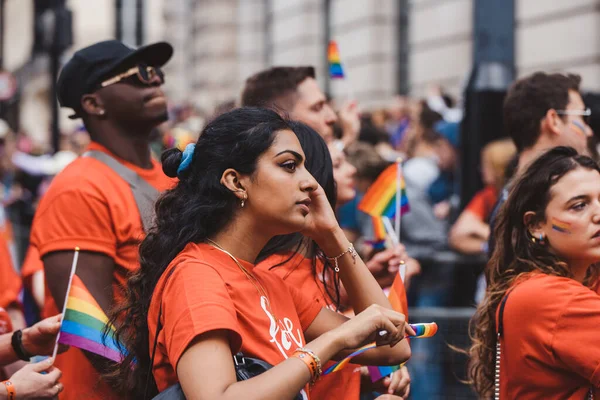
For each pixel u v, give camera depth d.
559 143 4.22
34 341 3.22
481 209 6.54
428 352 5.96
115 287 3.65
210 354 2.39
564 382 3.13
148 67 3.97
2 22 27.31
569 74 4.32
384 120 11.70
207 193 2.68
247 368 2.51
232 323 2.44
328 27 18.67
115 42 4.01
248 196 2.64
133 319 2.77
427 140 8.80
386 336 2.64
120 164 3.88
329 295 3.28
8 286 4.43
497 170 6.36
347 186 4.19
